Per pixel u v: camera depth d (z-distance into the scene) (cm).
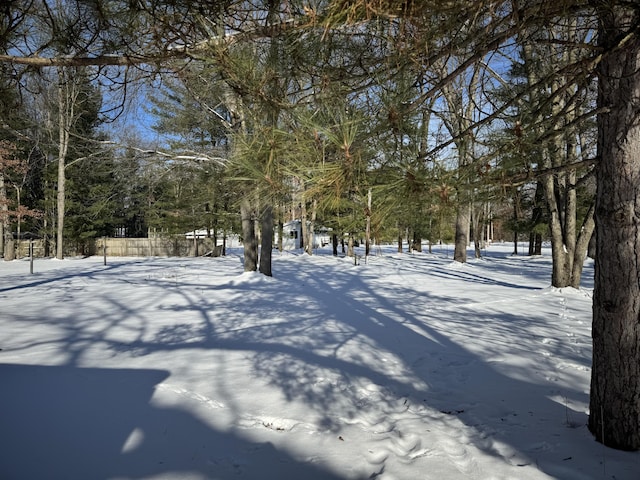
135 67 294
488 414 360
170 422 340
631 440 290
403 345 588
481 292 1155
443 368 488
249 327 705
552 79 269
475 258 2633
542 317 796
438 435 320
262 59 263
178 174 1642
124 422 339
